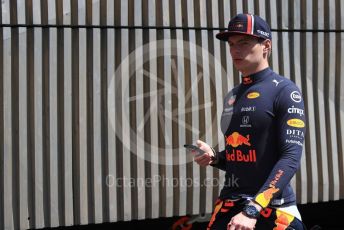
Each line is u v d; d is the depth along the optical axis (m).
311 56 5.79
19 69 5.09
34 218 5.16
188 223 5.75
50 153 5.17
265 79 3.49
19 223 5.13
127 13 5.33
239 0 5.59
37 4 5.13
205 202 5.55
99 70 5.28
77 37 5.22
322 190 5.79
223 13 5.55
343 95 5.86
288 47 5.74
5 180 5.09
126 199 5.36
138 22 5.36
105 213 5.32
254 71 3.52
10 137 5.10
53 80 5.16
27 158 5.13
